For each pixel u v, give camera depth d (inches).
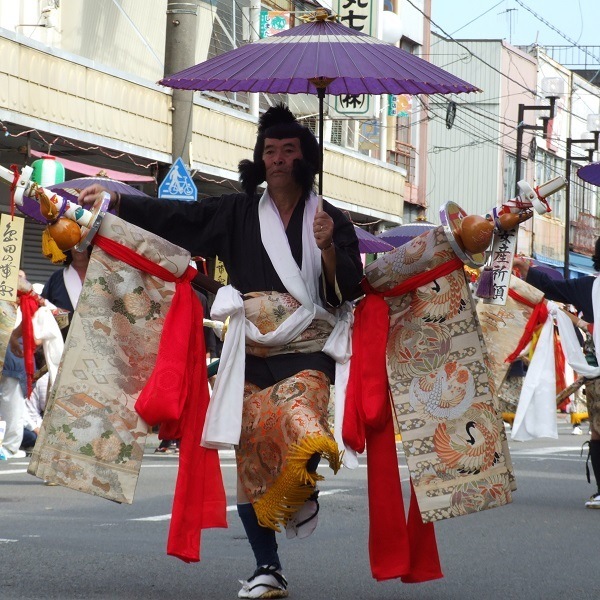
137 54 1218.0
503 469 329.7
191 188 906.1
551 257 2704.2
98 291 327.6
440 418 329.4
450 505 325.7
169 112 1124.5
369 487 327.9
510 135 2456.9
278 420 315.6
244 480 324.2
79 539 434.6
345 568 389.7
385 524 325.4
